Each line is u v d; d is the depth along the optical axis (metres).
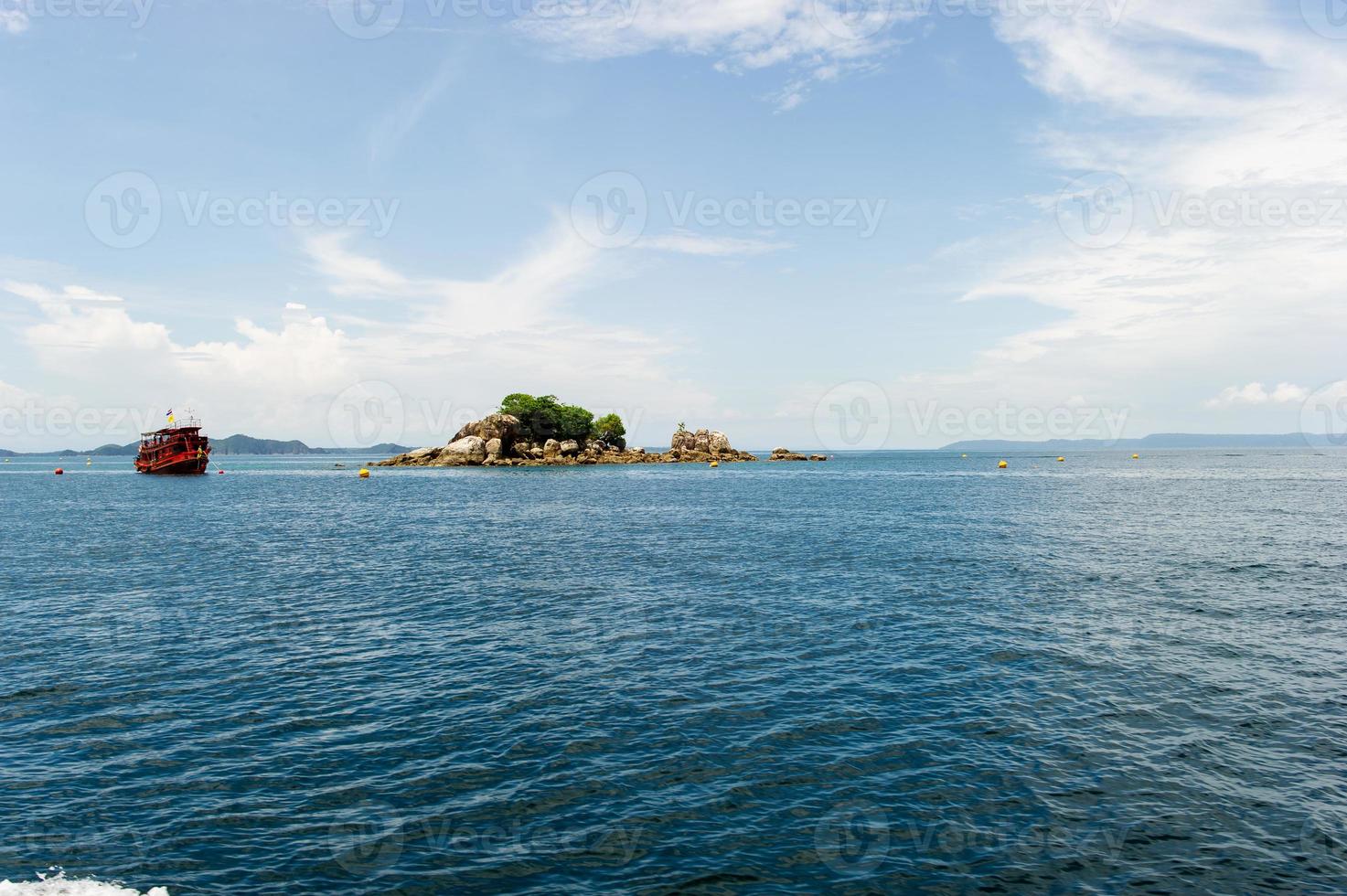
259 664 19.03
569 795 12.01
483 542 42.91
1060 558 35.03
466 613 24.62
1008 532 45.38
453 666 18.80
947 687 16.94
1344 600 25.45
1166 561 33.72
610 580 30.28
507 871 9.90
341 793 12.10
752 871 9.91
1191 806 11.54
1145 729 14.49
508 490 95.44
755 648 20.11
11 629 22.67
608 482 115.31
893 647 20.06
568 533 47.06
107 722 15.12
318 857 10.26
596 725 14.85
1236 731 14.33
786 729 14.61
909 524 50.53
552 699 16.34
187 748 13.87
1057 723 14.78
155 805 11.70
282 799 11.90
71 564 35.44
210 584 29.94
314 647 20.55
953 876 9.78
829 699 16.25
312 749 13.80
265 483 120.00
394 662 19.14
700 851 10.38
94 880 9.71
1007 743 13.86
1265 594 26.42
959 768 12.87
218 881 9.69
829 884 9.62
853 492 86.50
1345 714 15.14
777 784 12.35
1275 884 9.58
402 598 27.05
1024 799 11.80
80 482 124.25
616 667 18.53
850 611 24.33
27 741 14.21
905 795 11.96
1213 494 77.75
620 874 9.84
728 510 62.53
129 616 24.38
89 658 19.53
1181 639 20.67
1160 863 10.05
